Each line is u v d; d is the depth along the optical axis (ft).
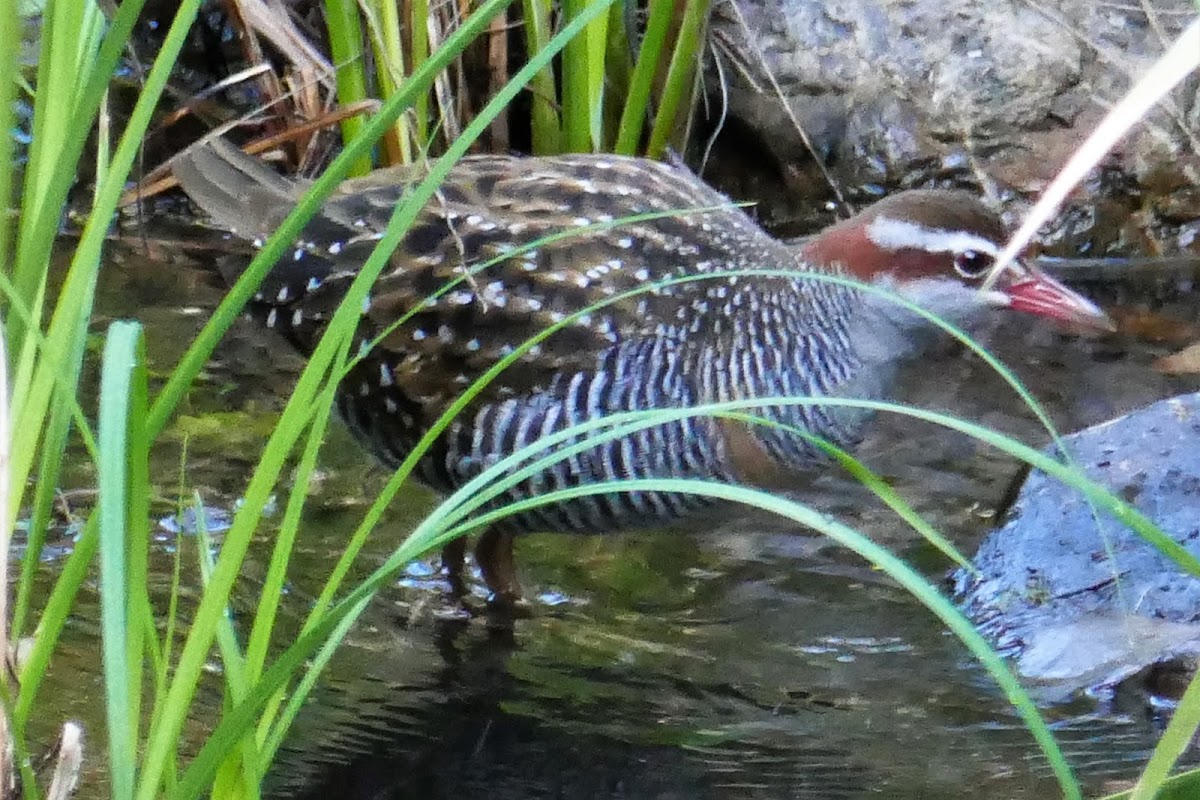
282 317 25.66
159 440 27.76
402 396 24.89
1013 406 30.55
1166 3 36.52
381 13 31.99
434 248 24.61
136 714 12.66
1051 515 25.90
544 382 24.12
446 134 34.47
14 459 12.91
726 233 25.34
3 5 10.02
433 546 12.92
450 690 21.83
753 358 24.81
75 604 22.31
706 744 20.72
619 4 34.14
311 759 20.04
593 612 24.53
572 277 24.16
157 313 32.14
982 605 24.64
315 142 34.99
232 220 25.72
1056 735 21.03
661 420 13.33
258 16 33.91
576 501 24.57
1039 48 36.58
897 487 27.94
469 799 19.29
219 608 12.49
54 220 12.01
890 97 36.96
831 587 25.31
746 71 37.19
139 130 12.63
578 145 33.40
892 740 20.86
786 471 25.90
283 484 27.17
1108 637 23.31
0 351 12.26
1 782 13.33
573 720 21.30
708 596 25.05
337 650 22.89
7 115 10.22
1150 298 35.29
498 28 34.30
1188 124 35.60
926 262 25.48
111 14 30.37
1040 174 36.42
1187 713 10.97
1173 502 25.72
